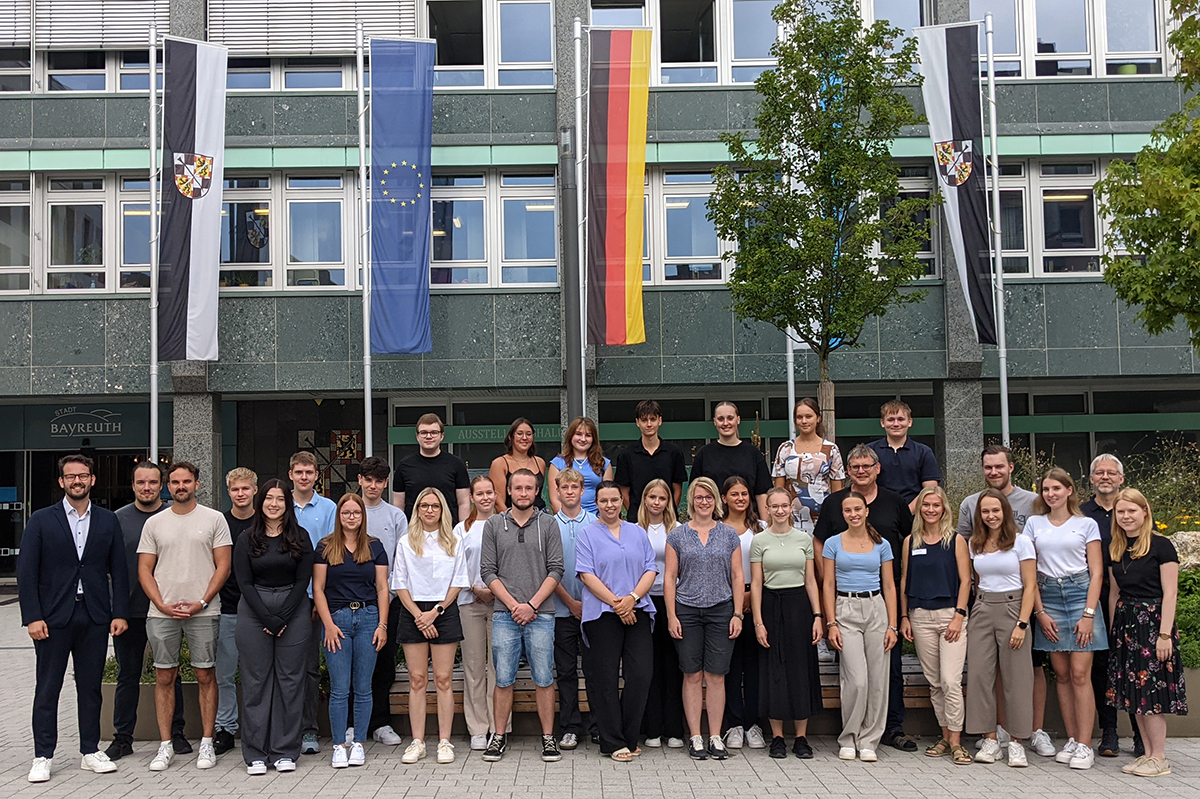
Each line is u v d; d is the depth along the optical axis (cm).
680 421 1833
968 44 1554
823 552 773
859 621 756
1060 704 757
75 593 739
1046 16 1769
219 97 1594
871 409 1836
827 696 825
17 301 1692
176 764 754
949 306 1691
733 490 791
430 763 745
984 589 749
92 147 1695
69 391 1684
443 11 1767
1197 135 1173
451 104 1730
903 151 1698
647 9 1770
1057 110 1730
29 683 1102
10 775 725
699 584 760
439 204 1742
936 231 1720
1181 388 1841
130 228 1733
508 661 757
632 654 760
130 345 1692
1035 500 770
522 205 1747
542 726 765
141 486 793
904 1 1764
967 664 752
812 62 1233
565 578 793
